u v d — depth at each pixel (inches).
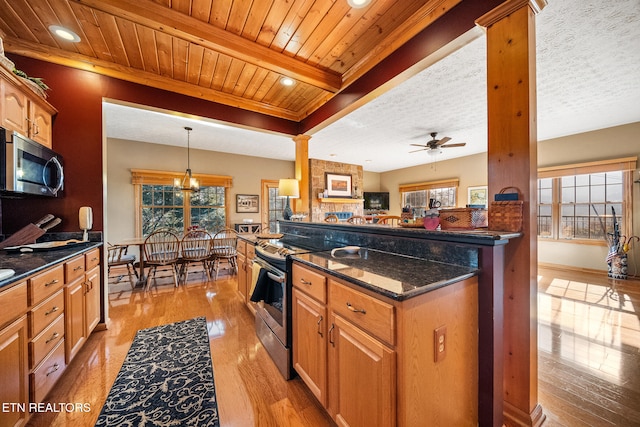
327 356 52.1
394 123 160.1
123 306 119.6
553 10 69.4
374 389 40.1
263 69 99.2
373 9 69.7
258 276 80.7
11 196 82.0
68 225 90.4
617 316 104.3
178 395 61.7
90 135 93.4
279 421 54.3
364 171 339.9
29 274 50.2
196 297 132.3
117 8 63.4
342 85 104.6
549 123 160.6
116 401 59.6
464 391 46.1
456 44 65.5
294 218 134.0
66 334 66.3
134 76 99.7
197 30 73.5
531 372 51.1
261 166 261.4
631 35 79.2
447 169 270.7
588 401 58.6
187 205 226.7
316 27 76.5
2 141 61.9
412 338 37.3
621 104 131.3
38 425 52.8
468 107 135.5
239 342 87.2
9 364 44.8
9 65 66.1
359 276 44.8
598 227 176.4
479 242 47.9
